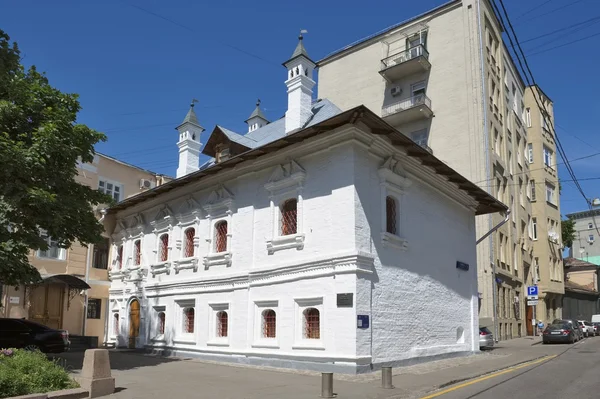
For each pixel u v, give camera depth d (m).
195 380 13.19
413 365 16.45
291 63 22.03
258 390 11.66
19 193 13.57
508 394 11.32
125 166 28.62
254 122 31.27
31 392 9.92
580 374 14.91
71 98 16.06
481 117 31.95
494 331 29.94
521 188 41.19
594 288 59.38
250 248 17.98
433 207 19.52
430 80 34.94
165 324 21.28
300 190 16.47
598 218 68.19
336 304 14.75
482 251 30.86
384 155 16.53
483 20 34.47
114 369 15.62
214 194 20.02
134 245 24.81
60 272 25.06
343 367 14.17
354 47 40.50
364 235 15.16
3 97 15.05
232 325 18.00
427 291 18.20
